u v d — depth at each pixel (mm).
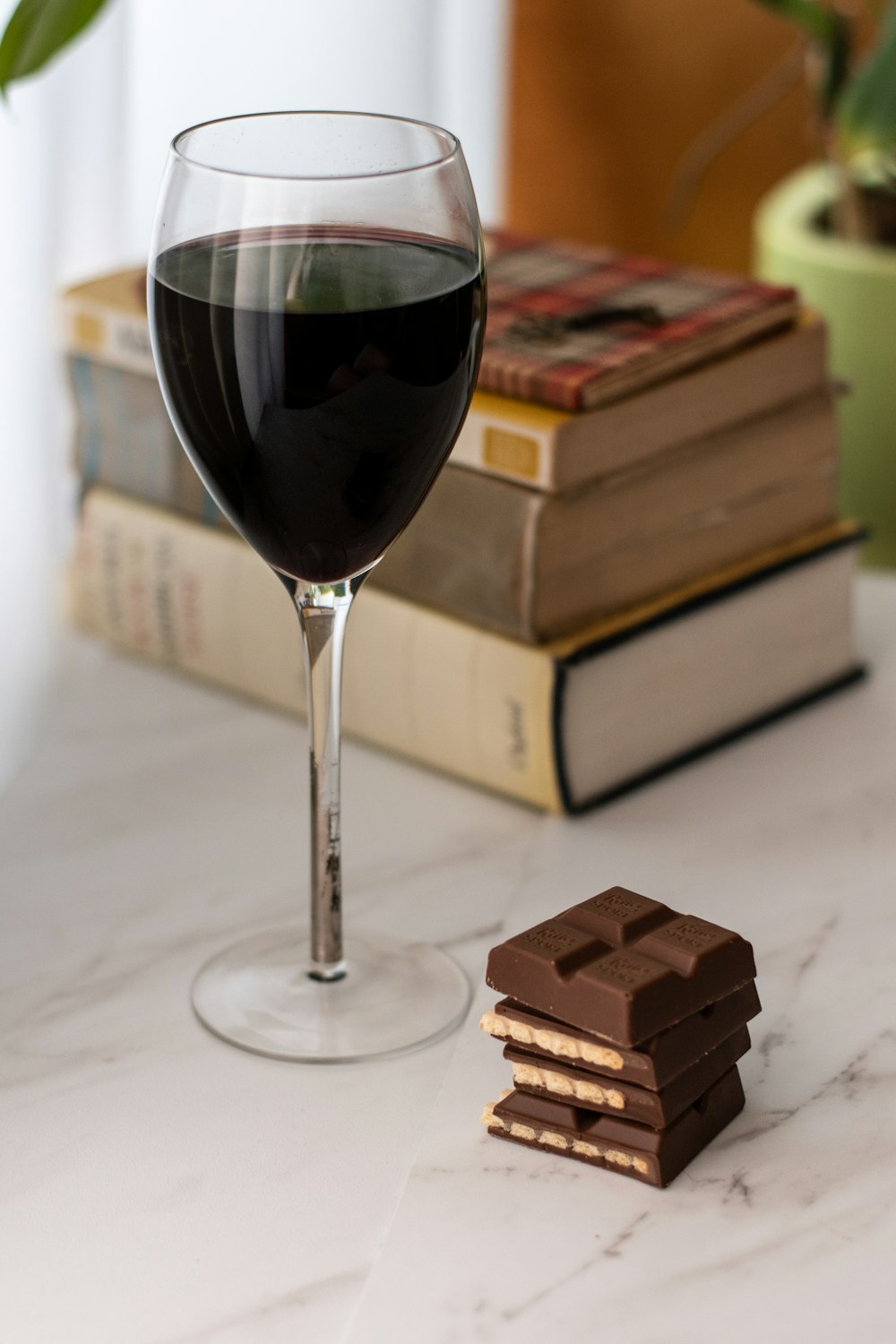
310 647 792
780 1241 719
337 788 805
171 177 748
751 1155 748
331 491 750
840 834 893
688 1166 744
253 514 763
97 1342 696
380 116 773
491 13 1585
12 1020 801
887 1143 751
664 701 920
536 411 875
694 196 1599
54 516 1372
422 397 744
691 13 1512
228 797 917
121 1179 744
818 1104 767
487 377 890
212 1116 765
